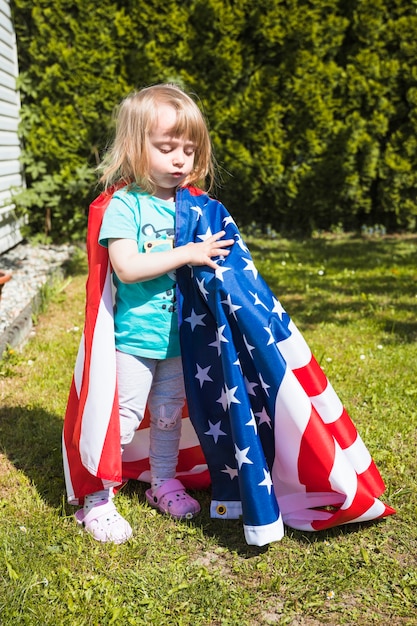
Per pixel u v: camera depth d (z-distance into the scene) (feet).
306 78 28.60
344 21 28.32
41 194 27.66
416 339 16.33
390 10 28.55
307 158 29.81
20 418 12.02
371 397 12.78
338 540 8.61
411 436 11.29
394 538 8.64
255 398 8.42
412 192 30.27
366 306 19.35
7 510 9.15
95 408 8.34
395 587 7.72
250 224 31.60
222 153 29.63
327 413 8.59
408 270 23.67
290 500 9.00
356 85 28.81
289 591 7.63
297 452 8.38
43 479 10.02
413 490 9.59
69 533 8.66
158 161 8.18
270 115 29.07
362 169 29.89
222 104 29.07
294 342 8.35
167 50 28.25
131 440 9.22
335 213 31.22
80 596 7.45
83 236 29.76
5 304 18.84
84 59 27.45
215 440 8.80
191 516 9.14
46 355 15.29
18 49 27.84
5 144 25.82
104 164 8.87
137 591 7.58
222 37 28.25
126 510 9.20
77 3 26.89
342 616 7.27
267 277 22.93
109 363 8.39
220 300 8.02
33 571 7.83
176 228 8.41
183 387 9.07
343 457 8.42
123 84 28.12
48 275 22.41
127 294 8.52
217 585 7.72
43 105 27.84
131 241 8.17
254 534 8.04
